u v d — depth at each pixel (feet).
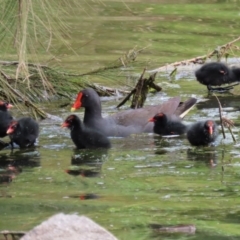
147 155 42.88
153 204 33.58
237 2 95.71
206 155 42.78
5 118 46.44
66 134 47.78
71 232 26.18
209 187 36.40
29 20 43.19
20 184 37.06
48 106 54.75
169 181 37.50
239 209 32.81
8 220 31.27
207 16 87.71
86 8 88.28
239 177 38.19
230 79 61.16
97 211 32.50
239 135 47.09
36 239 25.96
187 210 32.65
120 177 38.29
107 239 26.07
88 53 69.10
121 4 92.94
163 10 90.53
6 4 40.60
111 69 58.08
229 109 54.08
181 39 76.23
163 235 29.45
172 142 46.11
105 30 79.20
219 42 75.00
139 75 63.16
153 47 72.59
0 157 42.70
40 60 59.06
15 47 40.75
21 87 52.85
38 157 42.55
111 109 54.65
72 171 39.50
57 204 33.53
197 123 45.32
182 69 66.03
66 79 56.03
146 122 49.01
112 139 46.98
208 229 30.12
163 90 59.98
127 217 31.63
